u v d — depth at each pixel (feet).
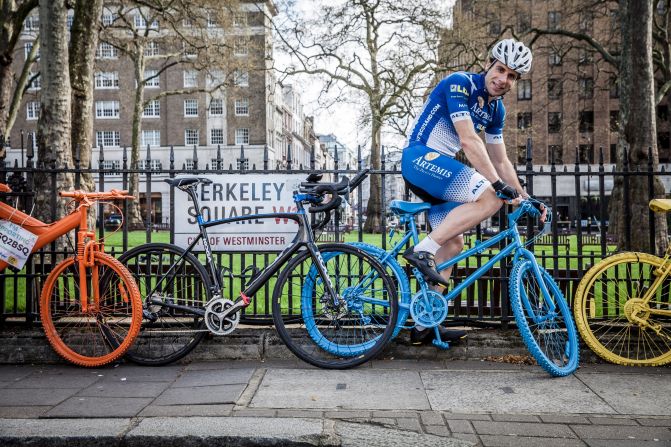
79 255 14.87
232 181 16.28
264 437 9.75
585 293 14.97
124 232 16.17
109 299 15.03
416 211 14.56
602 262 15.10
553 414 11.00
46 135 27.07
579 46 86.69
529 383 12.98
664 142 152.25
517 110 154.71
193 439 9.79
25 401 11.72
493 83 13.80
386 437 9.77
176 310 15.12
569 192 126.00
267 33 89.10
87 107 33.68
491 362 14.88
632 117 50.52
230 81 106.63
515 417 10.84
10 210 15.11
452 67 84.23
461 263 18.88
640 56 50.39
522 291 14.08
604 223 16.14
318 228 15.39
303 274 15.58
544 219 13.84
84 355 15.16
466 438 9.86
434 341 14.62
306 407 11.28
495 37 84.48
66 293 15.48
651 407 11.41
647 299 14.87
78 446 9.80
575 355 14.24
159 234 49.19
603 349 14.73
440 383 12.95
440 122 14.35
